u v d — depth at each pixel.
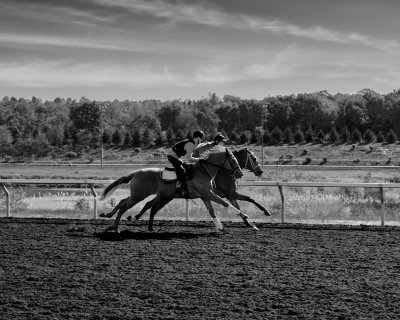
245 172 40.12
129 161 68.94
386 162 60.84
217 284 7.82
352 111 115.00
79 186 31.62
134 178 12.54
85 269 8.79
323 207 16.92
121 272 8.58
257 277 8.22
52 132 99.69
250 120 129.88
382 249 10.41
